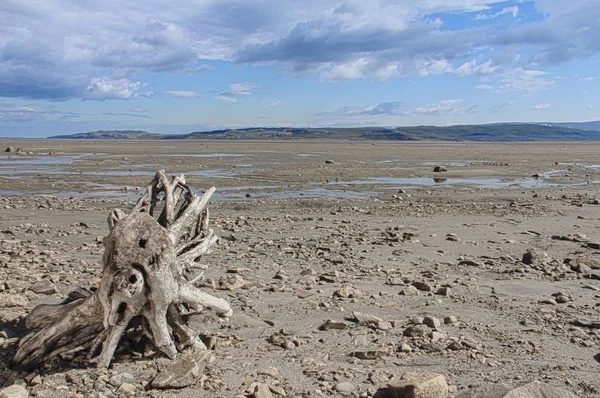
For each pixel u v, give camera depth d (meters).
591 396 5.77
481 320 8.49
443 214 21.50
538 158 66.50
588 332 7.94
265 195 28.81
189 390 5.80
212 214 21.55
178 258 6.97
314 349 7.12
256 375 6.20
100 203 24.83
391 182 35.81
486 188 32.31
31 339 6.23
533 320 8.41
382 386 5.94
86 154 70.56
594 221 19.48
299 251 14.01
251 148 101.94
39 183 34.09
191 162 54.72
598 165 52.88
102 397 5.54
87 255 13.12
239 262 12.67
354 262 12.76
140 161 56.09
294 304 9.16
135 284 5.96
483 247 14.78
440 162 56.91
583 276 11.51
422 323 8.23
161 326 6.34
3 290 9.37
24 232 16.59
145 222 6.24
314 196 28.44
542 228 18.00
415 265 12.61
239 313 8.59
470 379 6.16
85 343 6.59
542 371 6.43
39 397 5.54
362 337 7.50
